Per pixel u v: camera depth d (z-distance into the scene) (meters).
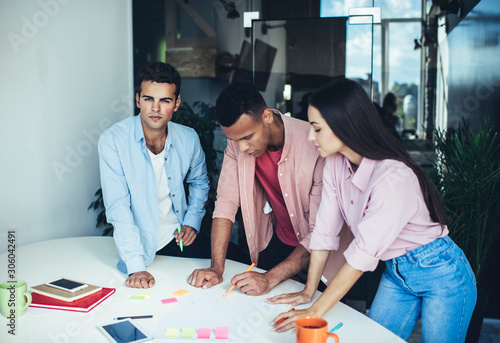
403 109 3.25
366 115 1.26
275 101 3.55
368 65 3.32
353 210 1.42
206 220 2.98
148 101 1.76
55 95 2.65
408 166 1.26
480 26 2.96
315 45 3.44
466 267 1.37
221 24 3.58
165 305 1.38
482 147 2.19
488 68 2.97
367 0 3.30
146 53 3.58
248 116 1.51
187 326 1.24
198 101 3.65
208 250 2.16
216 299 1.43
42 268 1.73
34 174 2.52
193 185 2.17
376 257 1.24
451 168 2.33
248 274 1.50
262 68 3.55
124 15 3.38
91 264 1.78
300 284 1.57
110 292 1.46
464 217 2.25
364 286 3.08
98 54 3.04
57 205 2.71
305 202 1.84
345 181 1.42
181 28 3.59
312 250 1.48
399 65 3.25
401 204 1.22
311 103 1.30
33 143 2.50
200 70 3.62
